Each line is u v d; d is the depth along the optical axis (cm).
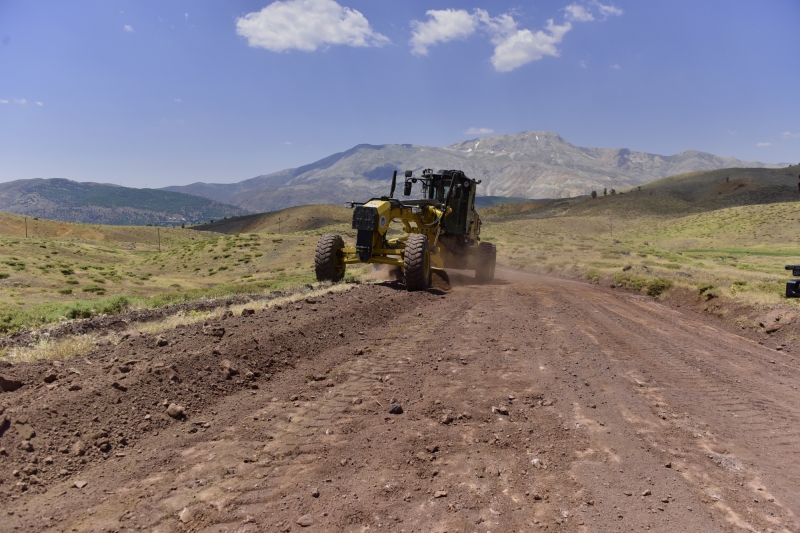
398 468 405
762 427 543
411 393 589
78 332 972
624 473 415
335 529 319
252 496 355
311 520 326
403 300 1258
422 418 514
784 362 879
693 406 599
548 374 688
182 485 369
